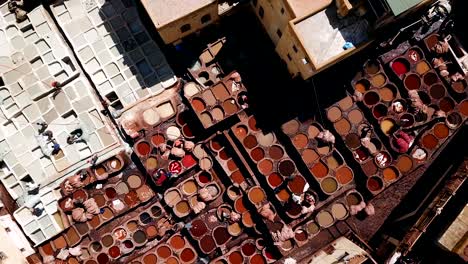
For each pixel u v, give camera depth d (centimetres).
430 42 3284
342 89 3281
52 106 3278
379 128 3266
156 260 3244
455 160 3288
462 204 3003
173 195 3269
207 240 3250
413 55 3291
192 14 2888
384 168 3244
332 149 3247
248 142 3256
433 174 3297
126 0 3306
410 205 3297
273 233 3212
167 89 3303
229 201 3269
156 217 3275
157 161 3262
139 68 3297
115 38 3291
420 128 3284
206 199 3253
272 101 3284
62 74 3294
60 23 3288
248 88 3278
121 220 3288
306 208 3216
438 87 3281
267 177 3219
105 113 3306
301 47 2636
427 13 3212
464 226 2872
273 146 3256
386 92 3281
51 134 3275
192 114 3291
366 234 3294
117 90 3284
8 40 3297
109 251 3250
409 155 3262
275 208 3259
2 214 3212
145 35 3303
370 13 2622
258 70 3294
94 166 3269
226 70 3303
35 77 3284
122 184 3288
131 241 3256
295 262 3222
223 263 3228
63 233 3256
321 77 3278
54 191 3281
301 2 2666
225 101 3256
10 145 3281
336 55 2636
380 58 3288
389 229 3281
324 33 2650
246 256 3228
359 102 3272
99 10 3297
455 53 3316
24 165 3288
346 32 2653
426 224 2928
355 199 3266
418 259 3089
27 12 3312
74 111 3275
